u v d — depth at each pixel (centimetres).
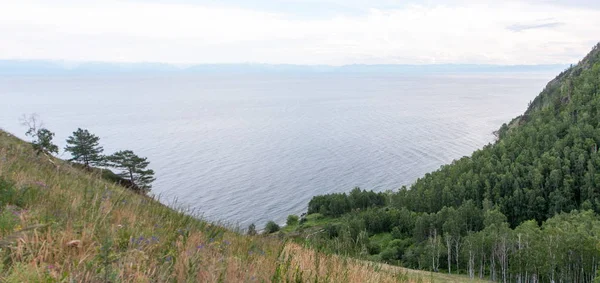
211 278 445
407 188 15225
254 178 15338
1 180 647
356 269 743
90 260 412
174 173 15375
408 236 9825
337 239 933
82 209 611
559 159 12162
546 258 6216
